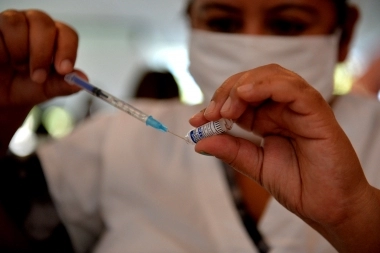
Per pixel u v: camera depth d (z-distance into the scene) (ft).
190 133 1.91
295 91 1.60
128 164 3.08
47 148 3.19
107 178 3.06
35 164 2.98
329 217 1.74
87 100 8.52
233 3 2.85
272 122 1.90
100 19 12.41
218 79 3.00
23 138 6.98
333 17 2.93
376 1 10.14
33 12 2.24
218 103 1.76
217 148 1.84
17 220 2.75
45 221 2.84
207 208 2.83
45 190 2.93
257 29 2.89
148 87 6.54
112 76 12.91
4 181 2.80
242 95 1.61
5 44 2.21
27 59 2.28
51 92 2.51
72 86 2.48
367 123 3.00
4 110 2.59
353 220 1.74
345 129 3.01
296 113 1.69
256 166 1.89
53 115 7.84
